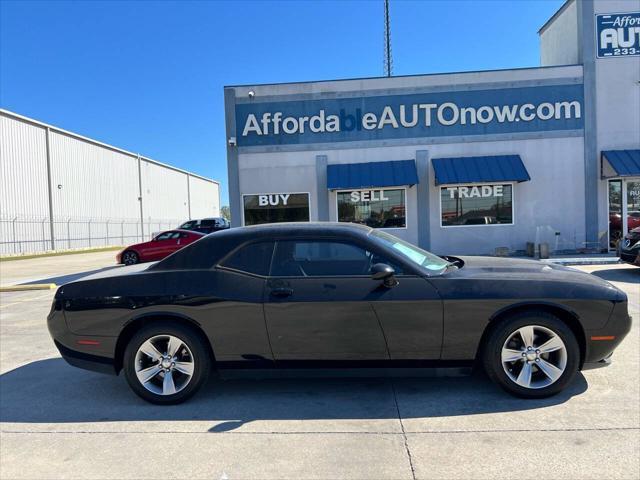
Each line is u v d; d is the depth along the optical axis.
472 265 4.63
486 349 4.06
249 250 4.31
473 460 3.10
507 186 14.98
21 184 32.34
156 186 53.38
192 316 4.14
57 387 4.78
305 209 15.43
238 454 3.28
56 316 4.40
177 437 3.57
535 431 3.47
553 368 3.99
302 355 4.12
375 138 15.24
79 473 3.10
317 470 3.04
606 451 3.15
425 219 15.12
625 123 14.77
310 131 15.34
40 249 33.88
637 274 11.00
